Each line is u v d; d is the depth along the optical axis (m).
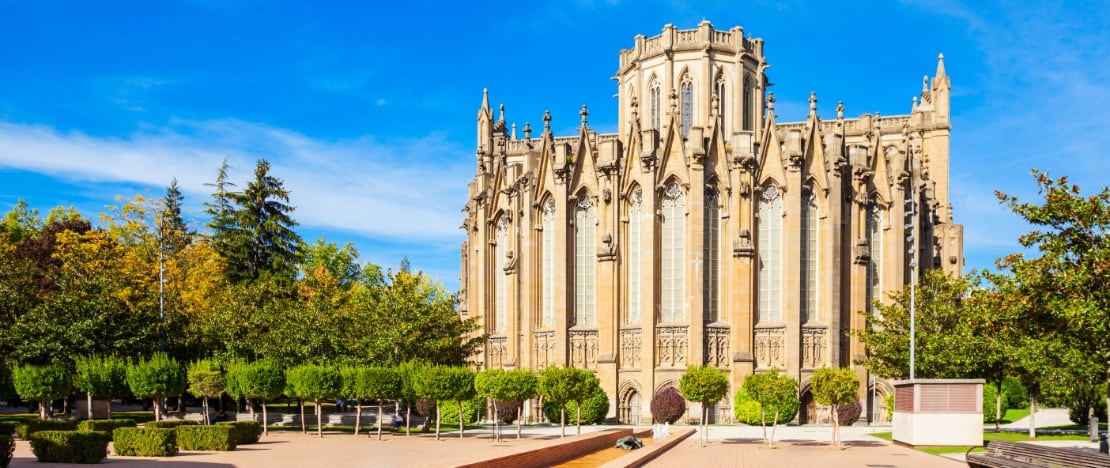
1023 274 35.56
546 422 78.75
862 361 72.50
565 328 79.88
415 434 61.62
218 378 58.50
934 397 49.84
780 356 76.38
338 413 80.31
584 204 81.88
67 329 65.06
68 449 36.22
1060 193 34.91
